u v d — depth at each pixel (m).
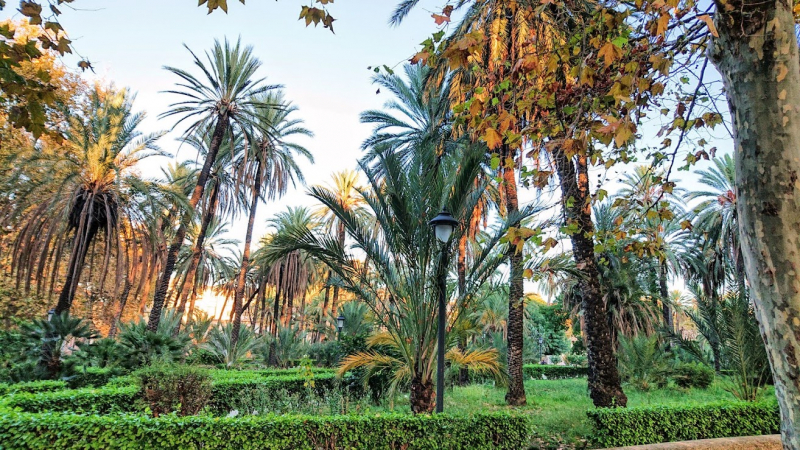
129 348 11.91
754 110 2.78
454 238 7.98
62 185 12.06
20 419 4.59
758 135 2.75
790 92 2.71
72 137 12.70
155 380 7.26
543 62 4.48
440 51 3.20
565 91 4.46
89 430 4.71
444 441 5.87
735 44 2.89
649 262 21.14
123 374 10.84
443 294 6.84
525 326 31.92
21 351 10.88
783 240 2.61
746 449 6.48
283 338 22.98
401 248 8.09
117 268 12.78
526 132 4.43
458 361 8.70
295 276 26.55
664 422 6.97
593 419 6.89
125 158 13.76
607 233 5.80
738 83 2.87
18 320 17.83
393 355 10.60
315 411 8.54
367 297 8.26
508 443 6.18
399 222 7.92
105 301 23.73
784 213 2.63
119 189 13.30
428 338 7.57
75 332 10.98
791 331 2.54
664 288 21.86
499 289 8.41
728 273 10.55
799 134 2.68
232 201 23.61
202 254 29.42
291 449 5.31
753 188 2.75
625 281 19.69
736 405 7.58
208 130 18.27
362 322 19.55
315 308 33.78
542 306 36.50
